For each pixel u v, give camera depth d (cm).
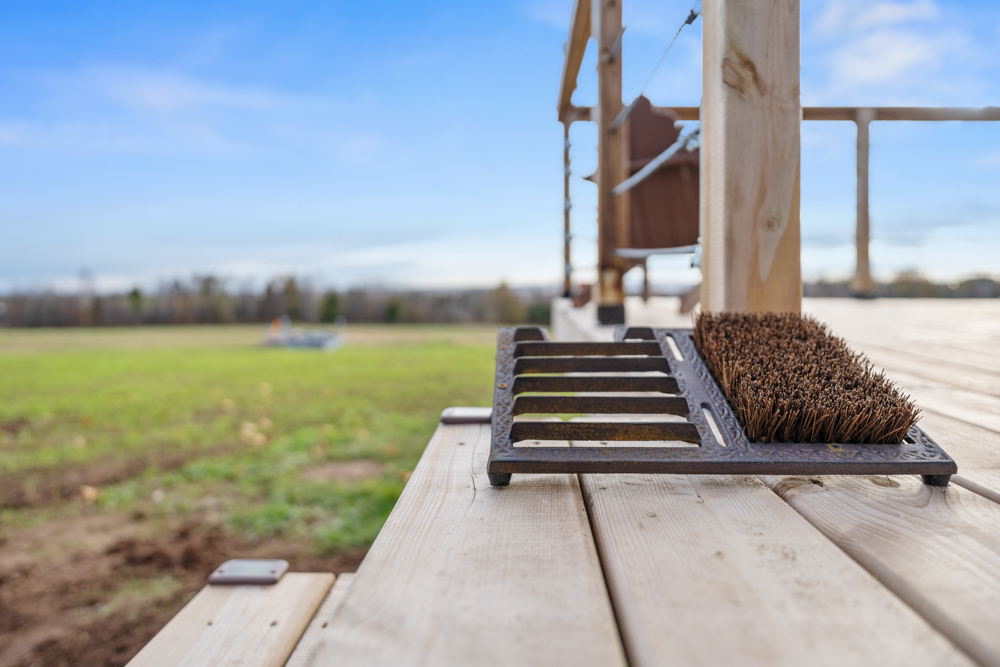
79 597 216
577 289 322
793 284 112
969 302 470
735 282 112
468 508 63
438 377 944
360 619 41
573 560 50
